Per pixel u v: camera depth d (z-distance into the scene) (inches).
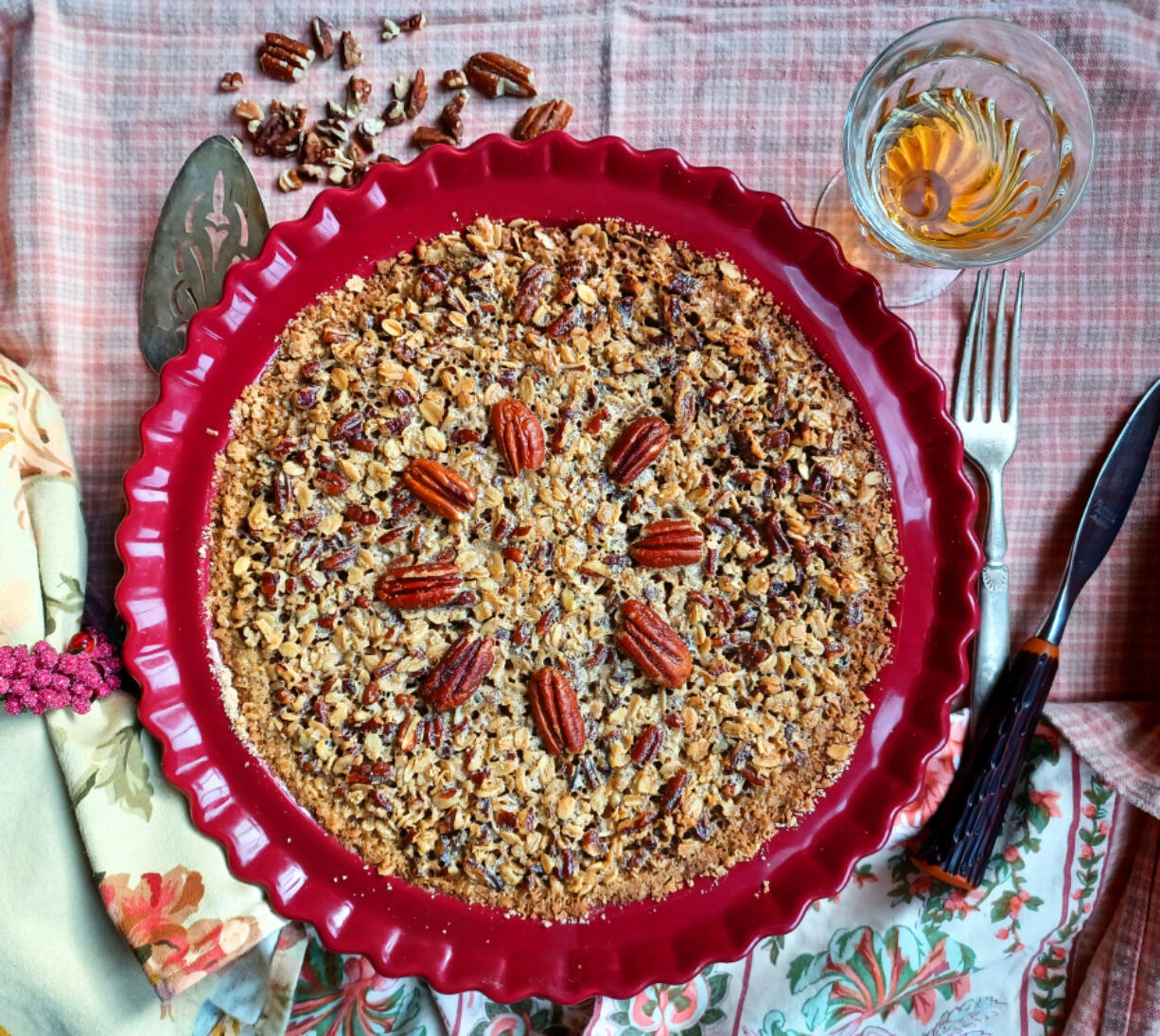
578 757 11.9
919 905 13.9
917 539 12.5
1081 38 13.7
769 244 12.3
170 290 13.2
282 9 13.4
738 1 13.6
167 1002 12.4
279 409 12.0
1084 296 13.9
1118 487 13.5
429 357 11.9
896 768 12.3
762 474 12.1
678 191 12.1
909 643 12.5
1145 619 14.1
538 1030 13.8
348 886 12.0
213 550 11.9
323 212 11.7
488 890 11.9
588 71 13.6
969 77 12.9
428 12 13.5
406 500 11.8
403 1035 13.7
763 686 12.1
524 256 12.1
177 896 11.8
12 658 11.4
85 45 13.5
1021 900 13.9
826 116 13.7
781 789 12.3
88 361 13.4
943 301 13.8
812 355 12.4
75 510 12.5
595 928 12.1
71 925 11.9
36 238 13.2
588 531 11.9
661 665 11.7
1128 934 13.8
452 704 11.7
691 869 12.1
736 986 14.0
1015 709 12.9
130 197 13.5
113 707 12.1
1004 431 13.6
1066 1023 14.0
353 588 11.8
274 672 11.8
